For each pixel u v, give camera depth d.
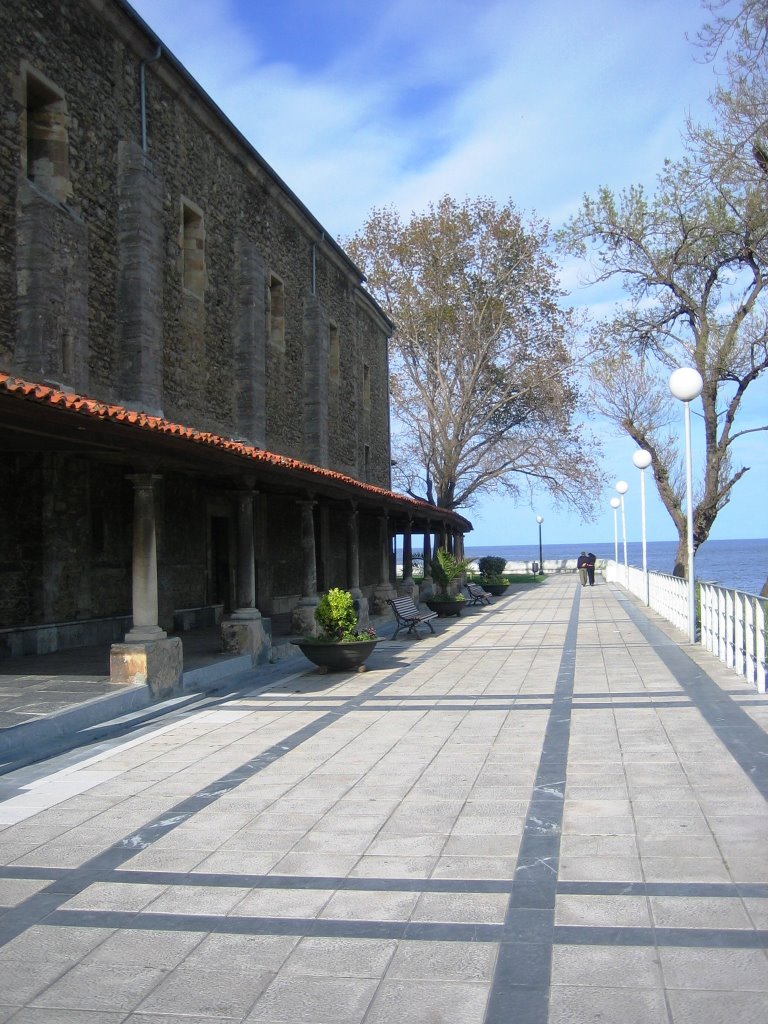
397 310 37.66
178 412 15.49
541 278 37.19
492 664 12.73
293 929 3.89
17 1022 3.21
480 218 37.69
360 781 6.28
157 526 15.75
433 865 4.59
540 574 50.16
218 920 4.02
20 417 7.42
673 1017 3.05
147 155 14.38
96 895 4.36
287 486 15.50
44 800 6.08
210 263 16.95
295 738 7.87
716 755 6.54
